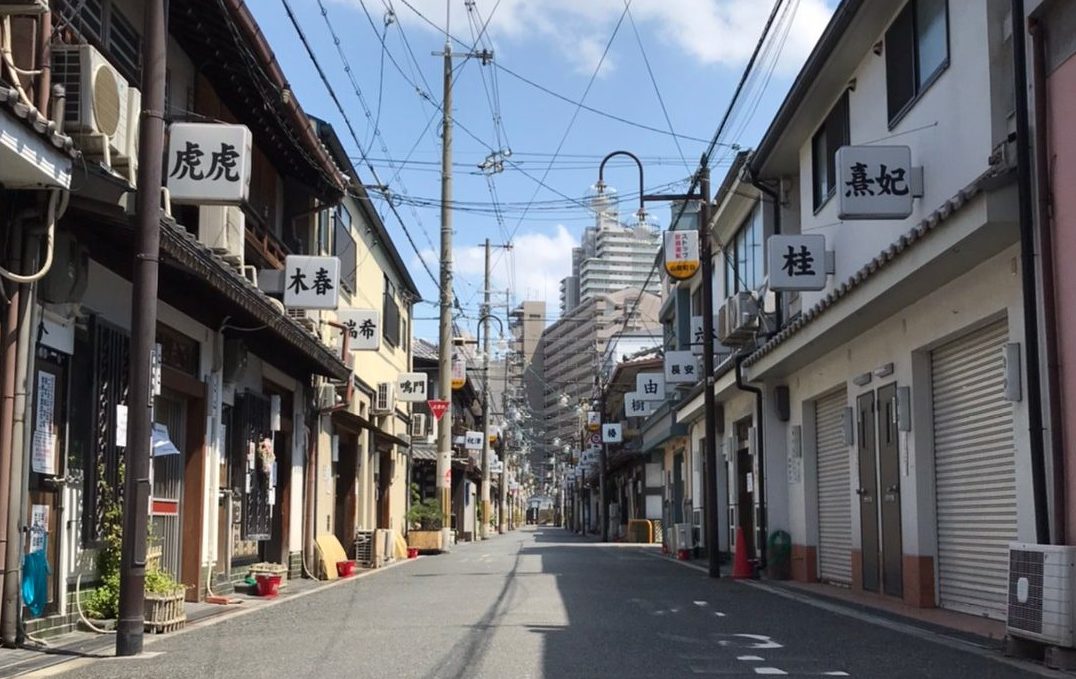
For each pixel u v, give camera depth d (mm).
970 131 10977
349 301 24141
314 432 20516
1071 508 8375
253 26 12539
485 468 53281
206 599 13875
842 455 16734
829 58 14906
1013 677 7586
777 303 19625
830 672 7879
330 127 19875
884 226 13617
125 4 11945
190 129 11430
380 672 7961
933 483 12641
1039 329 8914
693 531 27156
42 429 9477
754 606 13227
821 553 17891
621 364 42719
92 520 10438
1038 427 8852
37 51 8758
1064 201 8555
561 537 58719
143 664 8391
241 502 16109
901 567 13289
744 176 20688
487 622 11438
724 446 26438
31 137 7699
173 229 9914
